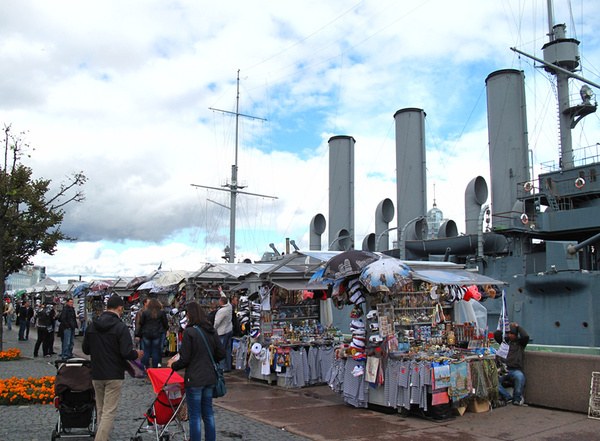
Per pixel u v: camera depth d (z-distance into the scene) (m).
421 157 27.59
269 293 11.08
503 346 8.80
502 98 22.66
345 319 16.69
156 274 18.52
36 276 121.00
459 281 8.34
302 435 6.43
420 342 8.85
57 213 16.94
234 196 38.91
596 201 18.58
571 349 10.88
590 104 20.27
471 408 7.95
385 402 7.76
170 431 6.50
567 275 15.50
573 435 6.47
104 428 5.31
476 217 21.94
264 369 10.54
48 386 9.17
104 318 5.55
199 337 5.31
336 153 31.88
